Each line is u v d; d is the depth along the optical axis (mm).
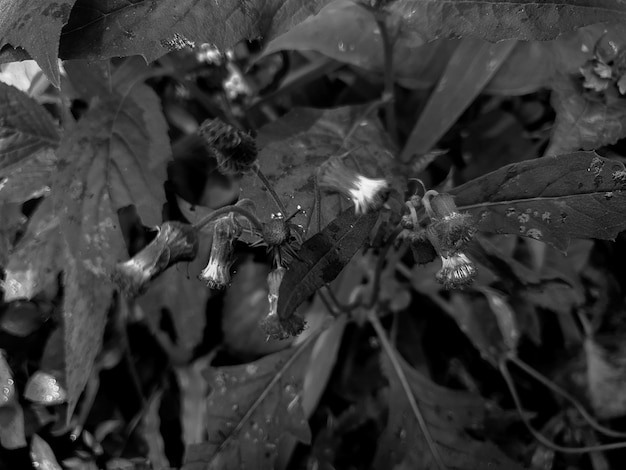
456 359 224
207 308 216
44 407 210
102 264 180
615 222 162
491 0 163
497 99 215
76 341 175
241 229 159
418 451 195
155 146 188
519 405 210
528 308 211
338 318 204
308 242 148
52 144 205
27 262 202
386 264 210
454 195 171
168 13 154
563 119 188
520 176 165
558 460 215
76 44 152
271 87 215
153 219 185
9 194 200
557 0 162
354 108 188
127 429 214
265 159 180
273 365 197
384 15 176
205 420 208
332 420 215
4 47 157
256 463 191
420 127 198
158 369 218
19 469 210
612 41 187
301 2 158
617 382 214
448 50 200
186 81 201
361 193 152
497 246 206
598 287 221
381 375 216
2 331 209
